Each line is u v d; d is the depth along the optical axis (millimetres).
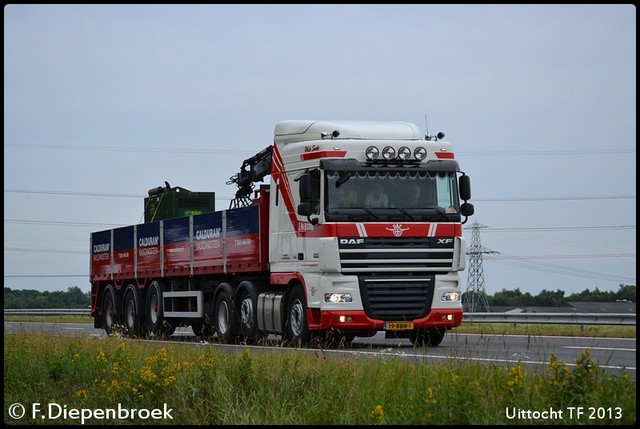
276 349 22594
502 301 75938
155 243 37000
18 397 17453
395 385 14984
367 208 26219
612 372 15148
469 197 27031
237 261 30906
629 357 21859
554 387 13336
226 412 14578
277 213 28500
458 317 26781
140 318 38281
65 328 47000
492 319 40156
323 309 26062
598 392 12961
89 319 66562
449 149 27406
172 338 36344
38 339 26141
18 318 68312
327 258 25922
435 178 26875
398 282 26281
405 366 16375
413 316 26344
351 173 26312
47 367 19391
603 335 31453
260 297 29641
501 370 15336
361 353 20156
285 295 28297
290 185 27812
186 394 15859
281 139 28547
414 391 14297
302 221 27078
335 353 20750
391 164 26609
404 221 26359
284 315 28297
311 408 14305
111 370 18688
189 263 34219
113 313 40656
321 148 26672
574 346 25812
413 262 26344
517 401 13078
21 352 22125
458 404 12930
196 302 34062
